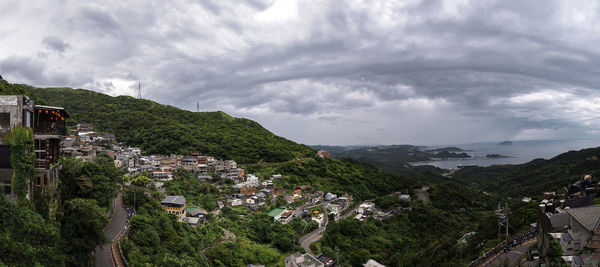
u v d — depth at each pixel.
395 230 121.81
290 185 148.50
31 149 39.44
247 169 158.25
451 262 74.94
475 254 73.19
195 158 143.88
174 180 117.25
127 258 50.28
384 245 105.62
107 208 64.62
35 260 33.03
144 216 64.88
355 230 107.38
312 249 92.81
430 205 152.62
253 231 93.50
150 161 133.12
